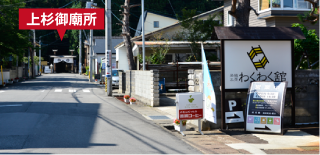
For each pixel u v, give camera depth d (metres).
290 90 9.55
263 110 8.66
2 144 6.86
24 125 9.01
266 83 8.89
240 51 9.24
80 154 6.20
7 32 29.27
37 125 9.06
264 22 20.69
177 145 7.22
